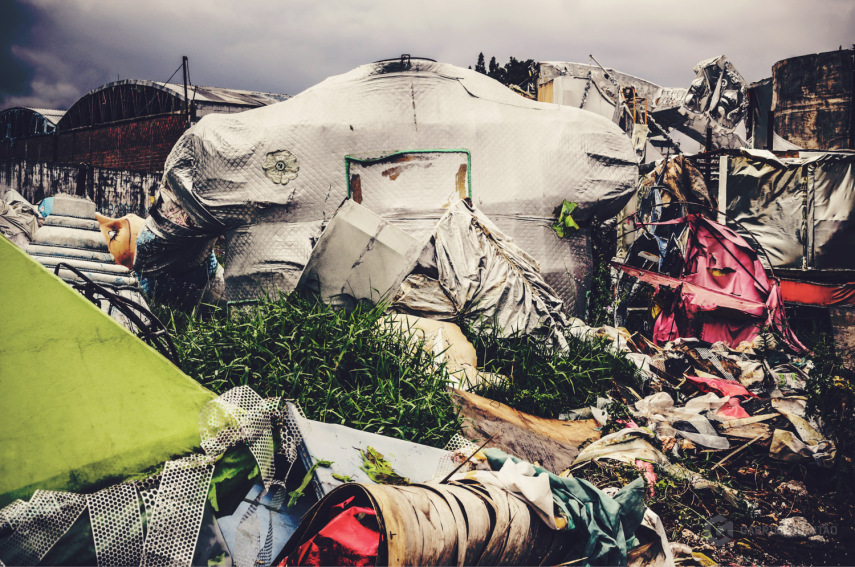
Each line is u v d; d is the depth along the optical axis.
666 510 3.74
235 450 2.28
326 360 4.10
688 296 6.83
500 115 6.22
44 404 2.03
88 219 5.26
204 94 15.41
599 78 12.10
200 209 6.22
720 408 4.88
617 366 5.38
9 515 1.86
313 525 2.26
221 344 4.11
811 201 8.73
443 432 3.76
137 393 2.16
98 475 1.99
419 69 6.20
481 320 5.32
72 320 2.17
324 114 6.04
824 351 6.29
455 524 2.25
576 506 2.66
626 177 6.46
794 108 12.62
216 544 2.18
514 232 6.12
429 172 6.07
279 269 5.96
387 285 5.16
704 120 14.02
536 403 4.73
